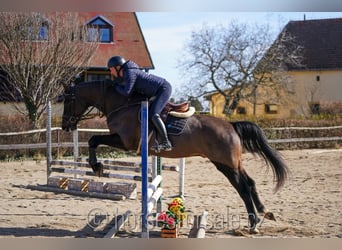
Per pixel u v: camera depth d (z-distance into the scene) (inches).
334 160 647.8
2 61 821.2
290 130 853.2
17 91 867.4
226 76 1204.5
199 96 1221.7
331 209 333.1
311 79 1325.0
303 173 520.1
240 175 267.6
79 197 384.8
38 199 374.6
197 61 1207.6
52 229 274.2
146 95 271.6
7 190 415.2
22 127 687.1
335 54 1325.0
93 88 283.7
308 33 1371.8
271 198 377.4
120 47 1164.5
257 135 270.4
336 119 960.9
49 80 819.4
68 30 853.2
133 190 377.4
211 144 263.3
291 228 274.5
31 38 816.3
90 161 278.1
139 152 277.6
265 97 1238.3
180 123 265.6
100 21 1149.7
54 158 674.2
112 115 278.4
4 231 267.3
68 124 292.0
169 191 413.4
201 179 488.7
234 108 1218.6
